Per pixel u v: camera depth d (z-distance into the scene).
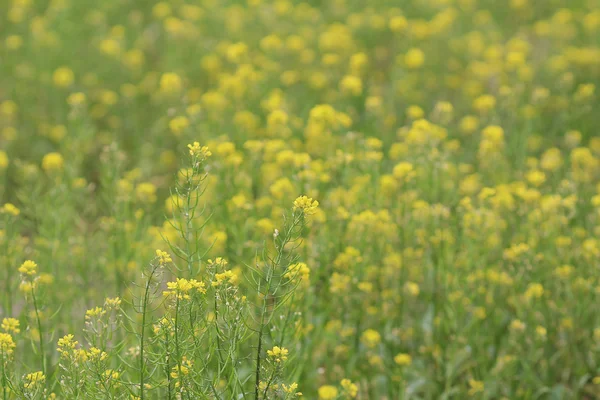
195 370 4.03
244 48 8.99
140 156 8.83
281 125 7.57
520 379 5.58
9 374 4.18
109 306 4.25
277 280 5.20
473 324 5.60
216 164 6.09
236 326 3.95
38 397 4.06
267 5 11.92
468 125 8.59
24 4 11.09
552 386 5.75
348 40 10.52
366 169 6.41
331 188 6.49
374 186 6.28
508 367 5.45
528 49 10.67
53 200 6.34
